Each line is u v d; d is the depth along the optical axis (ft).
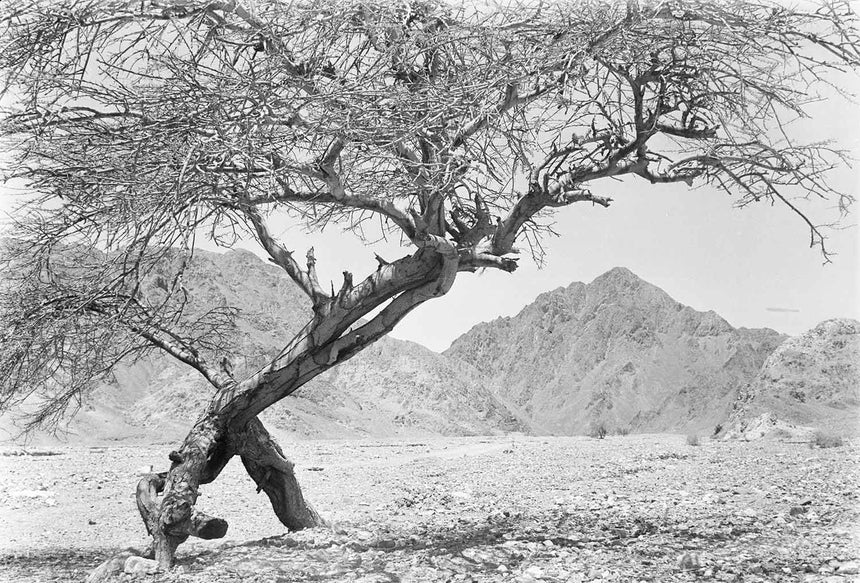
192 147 27.58
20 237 33.42
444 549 34.40
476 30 29.22
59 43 29.17
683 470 77.77
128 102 28.66
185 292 36.68
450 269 33.42
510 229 35.32
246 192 31.19
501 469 91.25
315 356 34.14
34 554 40.34
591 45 29.94
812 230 35.35
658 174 36.76
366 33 30.22
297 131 29.07
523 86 30.30
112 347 38.86
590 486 68.18
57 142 29.81
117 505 65.51
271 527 50.01
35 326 34.06
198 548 39.06
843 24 30.99
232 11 29.22
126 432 288.30
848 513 44.19
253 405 34.58
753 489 57.52
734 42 32.68
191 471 33.60
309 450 160.66
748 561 31.55
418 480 81.10
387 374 628.28
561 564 31.01
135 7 29.19
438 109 29.12
